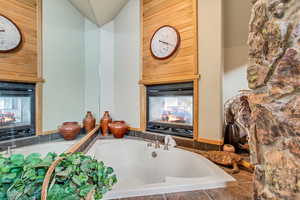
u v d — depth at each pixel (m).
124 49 2.43
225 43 1.67
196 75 1.67
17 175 0.55
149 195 0.91
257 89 0.74
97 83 2.47
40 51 1.73
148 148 1.89
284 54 0.60
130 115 2.36
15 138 1.45
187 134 1.81
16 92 1.51
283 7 0.59
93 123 2.25
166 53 1.93
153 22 2.07
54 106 1.87
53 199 0.51
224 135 1.58
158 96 2.10
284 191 0.59
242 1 1.57
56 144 1.64
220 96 1.54
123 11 2.43
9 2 1.44
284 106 0.60
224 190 0.96
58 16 1.95
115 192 0.90
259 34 0.72
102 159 1.88
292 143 0.57
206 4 1.61
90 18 2.39
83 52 2.33
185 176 1.52
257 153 0.74
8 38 1.44
